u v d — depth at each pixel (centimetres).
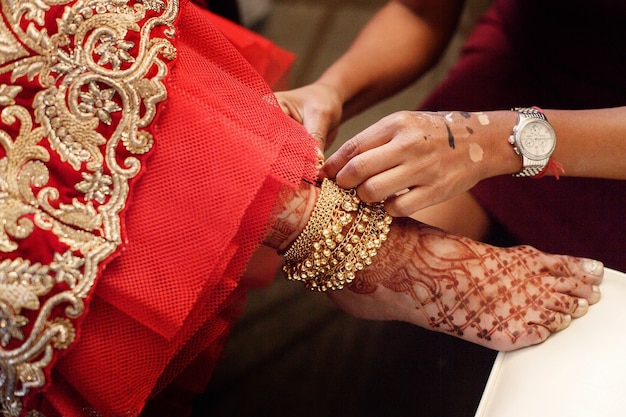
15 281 60
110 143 63
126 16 65
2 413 68
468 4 177
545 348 79
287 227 78
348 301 89
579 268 84
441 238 84
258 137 70
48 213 61
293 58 132
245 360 126
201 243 65
